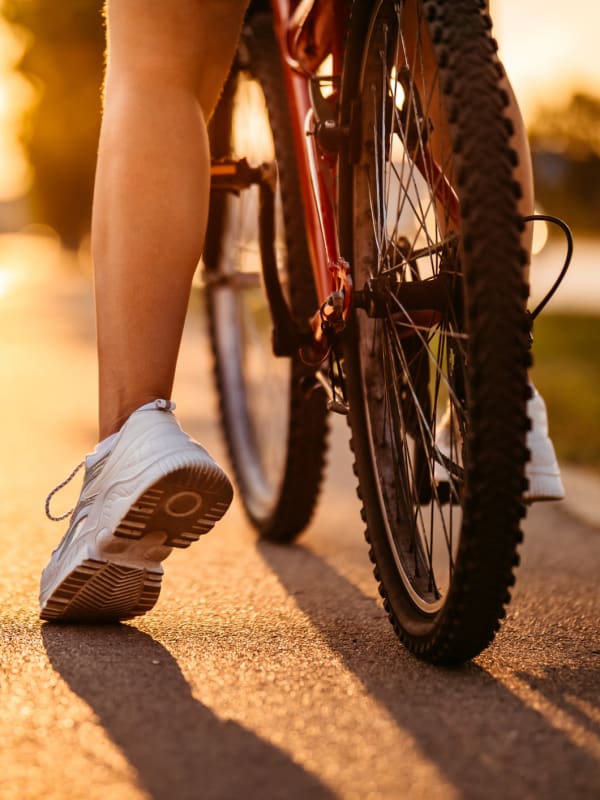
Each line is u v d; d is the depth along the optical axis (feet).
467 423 5.08
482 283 4.62
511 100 5.97
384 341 6.12
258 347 10.33
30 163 110.42
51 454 13.38
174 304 5.88
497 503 4.71
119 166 5.85
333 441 16.01
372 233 6.16
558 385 22.13
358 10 5.95
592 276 77.97
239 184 7.73
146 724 4.60
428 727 4.59
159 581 6.01
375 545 6.21
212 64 6.07
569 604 7.14
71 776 4.09
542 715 4.75
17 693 4.96
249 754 4.29
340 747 4.36
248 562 8.45
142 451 5.57
